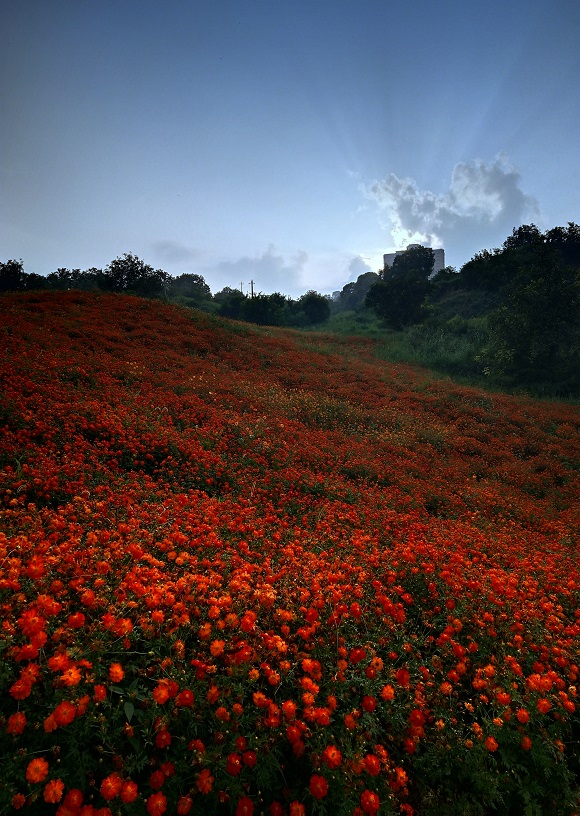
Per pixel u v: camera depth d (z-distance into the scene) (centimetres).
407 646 274
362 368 1831
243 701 223
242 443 790
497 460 1112
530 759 242
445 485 853
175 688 198
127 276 3494
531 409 1486
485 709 271
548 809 229
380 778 213
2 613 218
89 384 933
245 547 358
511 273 3706
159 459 662
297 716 225
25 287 3772
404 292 3356
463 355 2275
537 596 398
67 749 185
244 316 3866
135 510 404
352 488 689
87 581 272
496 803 229
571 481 984
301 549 387
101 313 1734
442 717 247
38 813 170
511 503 790
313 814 196
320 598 286
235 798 190
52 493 440
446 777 232
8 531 326
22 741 181
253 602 277
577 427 1353
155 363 1273
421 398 1504
